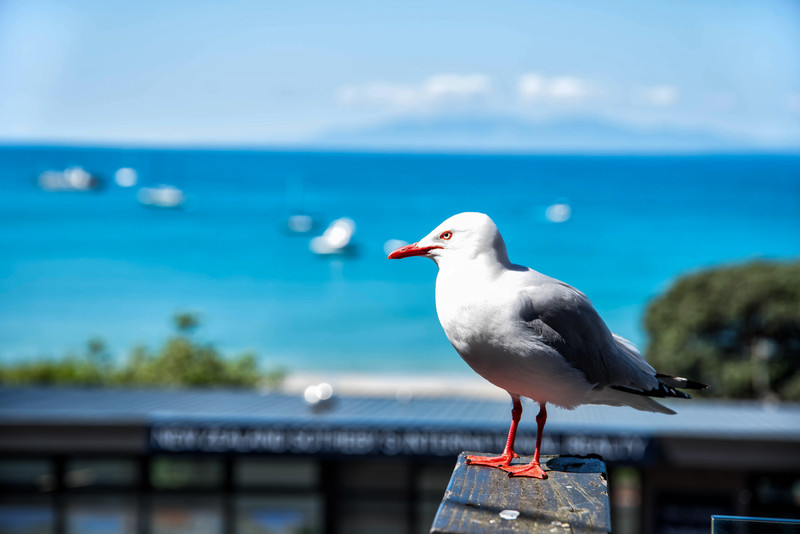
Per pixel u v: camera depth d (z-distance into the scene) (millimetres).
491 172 109688
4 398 12312
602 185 98250
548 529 2756
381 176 104688
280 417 10367
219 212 77250
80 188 91000
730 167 120125
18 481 10438
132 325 46594
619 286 57812
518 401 3754
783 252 70438
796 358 21578
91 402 11805
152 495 10594
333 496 10672
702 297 22391
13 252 63688
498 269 3617
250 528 10656
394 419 10172
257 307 49188
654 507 10664
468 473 3490
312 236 67125
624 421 10406
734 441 9609
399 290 52188
